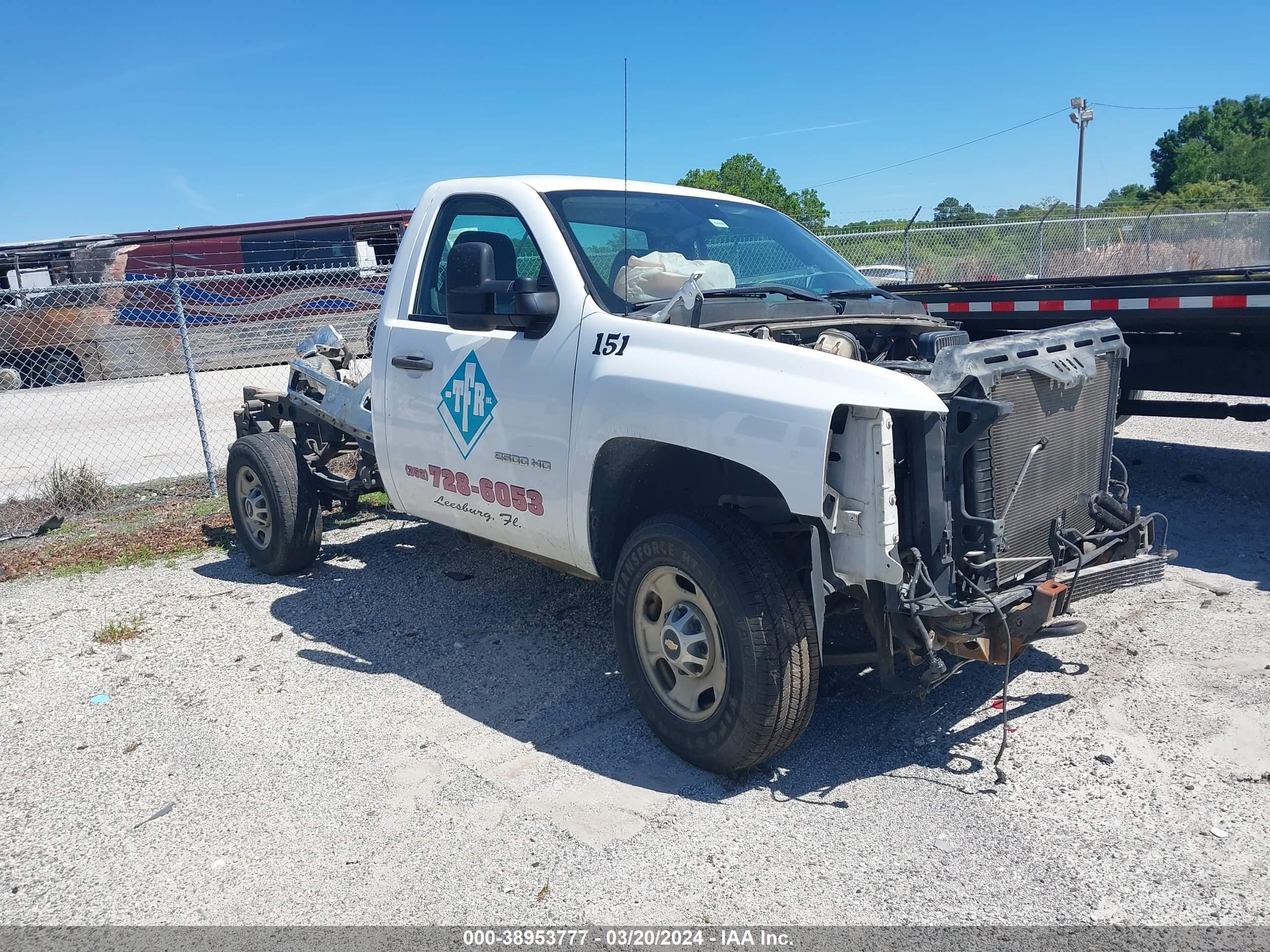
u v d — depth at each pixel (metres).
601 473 3.86
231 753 3.90
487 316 4.02
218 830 3.37
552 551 4.21
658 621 3.73
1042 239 18.86
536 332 4.08
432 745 3.89
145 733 4.11
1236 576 5.35
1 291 17.52
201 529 7.51
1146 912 2.78
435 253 4.83
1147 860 3.00
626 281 4.06
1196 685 4.11
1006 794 3.39
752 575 3.31
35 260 19.86
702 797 3.45
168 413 14.66
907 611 3.16
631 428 3.62
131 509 8.52
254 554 6.14
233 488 6.19
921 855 3.07
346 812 3.44
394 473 5.01
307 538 5.91
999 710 4.00
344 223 20.86
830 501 3.18
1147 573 3.66
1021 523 3.49
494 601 5.47
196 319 18.44
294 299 18.75
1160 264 19.45
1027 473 3.49
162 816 3.47
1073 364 3.55
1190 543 5.97
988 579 3.33
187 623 5.39
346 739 3.97
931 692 4.18
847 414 3.15
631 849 3.16
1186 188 40.31
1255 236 20.72
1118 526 3.92
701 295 3.69
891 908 2.83
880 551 3.11
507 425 4.20
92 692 4.54
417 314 4.86
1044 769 3.54
